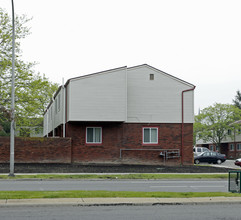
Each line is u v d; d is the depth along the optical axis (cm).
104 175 2212
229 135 6284
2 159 2830
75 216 1009
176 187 1734
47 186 1711
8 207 1134
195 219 982
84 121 2947
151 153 3084
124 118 2930
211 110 6269
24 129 3684
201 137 6384
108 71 2934
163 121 3116
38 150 2892
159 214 1046
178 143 3127
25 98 2983
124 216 1014
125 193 1375
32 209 1109
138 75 3112
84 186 1727
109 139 3036
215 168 2898
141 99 3102
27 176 2130
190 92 3167
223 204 1227
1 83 2892
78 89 2900
